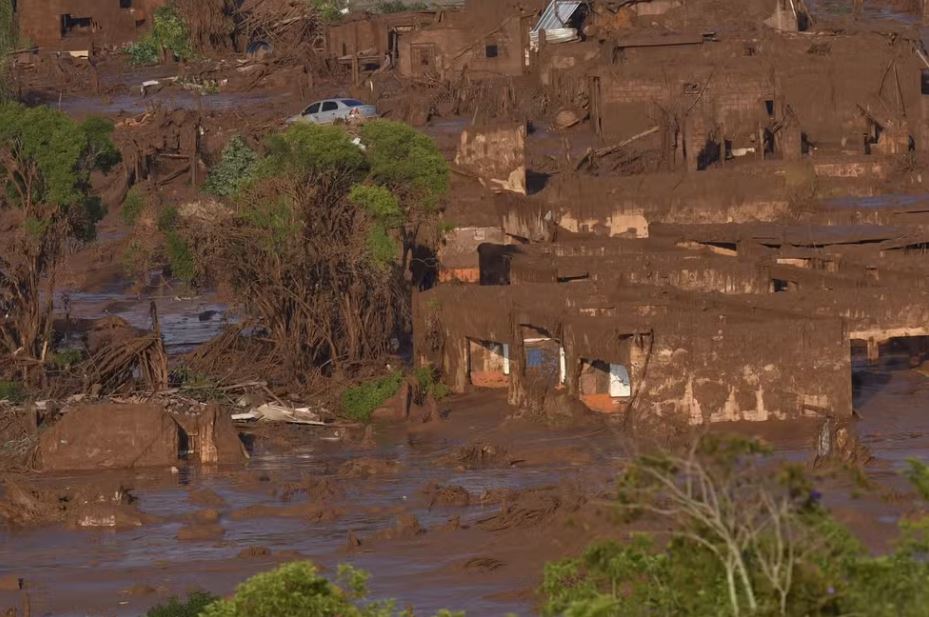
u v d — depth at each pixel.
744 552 55.22
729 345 142.25
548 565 62.44
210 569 112.50
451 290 166.25
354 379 162.75
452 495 126.00
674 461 54.41
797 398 143.75
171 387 161.00
